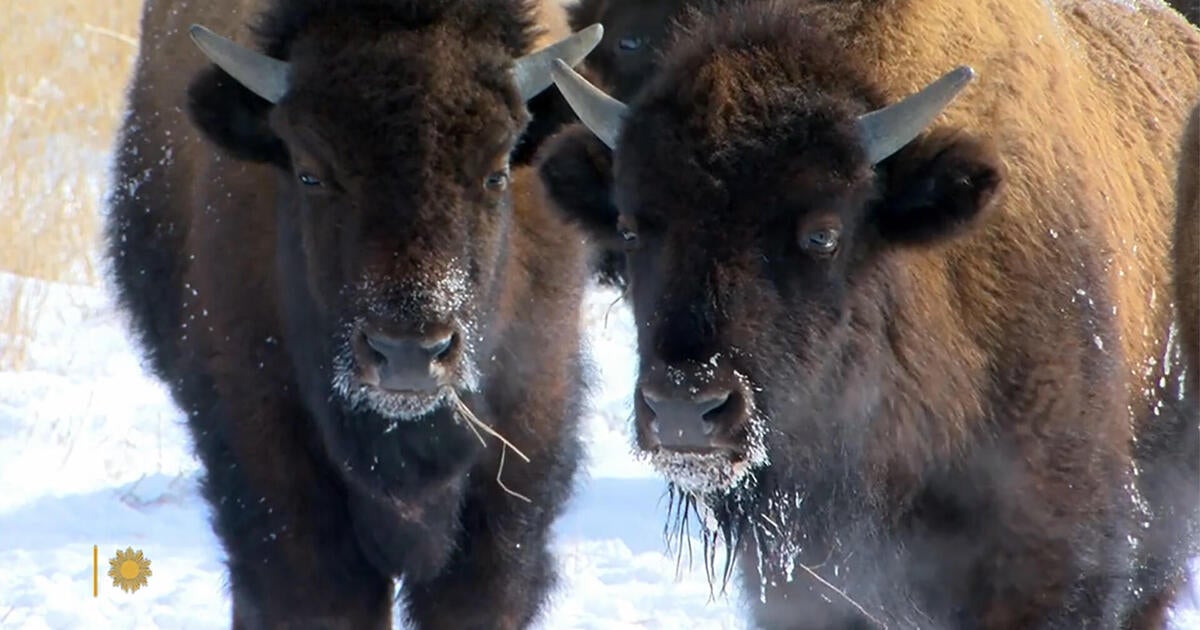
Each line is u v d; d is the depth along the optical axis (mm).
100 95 35250
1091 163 15797
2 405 26031
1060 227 14922
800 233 13320
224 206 17109
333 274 15641
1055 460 14508
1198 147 16625
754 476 14156
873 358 14094
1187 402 16812
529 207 16891
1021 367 14508
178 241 19266
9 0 35875
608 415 26781
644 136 13484
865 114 13703
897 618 15094
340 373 15570
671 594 20438
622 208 13742
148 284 20188
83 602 19234
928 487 14727
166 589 20047
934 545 14859
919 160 13805
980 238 14633
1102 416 14797
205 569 20828
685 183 13211
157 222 19812
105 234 22375
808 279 13414
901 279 14320
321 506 16922
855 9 14984
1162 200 17516
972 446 14531
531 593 17500
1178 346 16781
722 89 13500
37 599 19188
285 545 16812
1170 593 17531
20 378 27344
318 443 16844
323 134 15477
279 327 16812
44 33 36156
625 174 13609
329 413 16250
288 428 16828
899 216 13961
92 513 22625
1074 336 14680
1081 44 17625
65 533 21859
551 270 17125
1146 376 16453
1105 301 15102
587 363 18797
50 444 24859
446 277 15250
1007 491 14477
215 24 19453
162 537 21984
